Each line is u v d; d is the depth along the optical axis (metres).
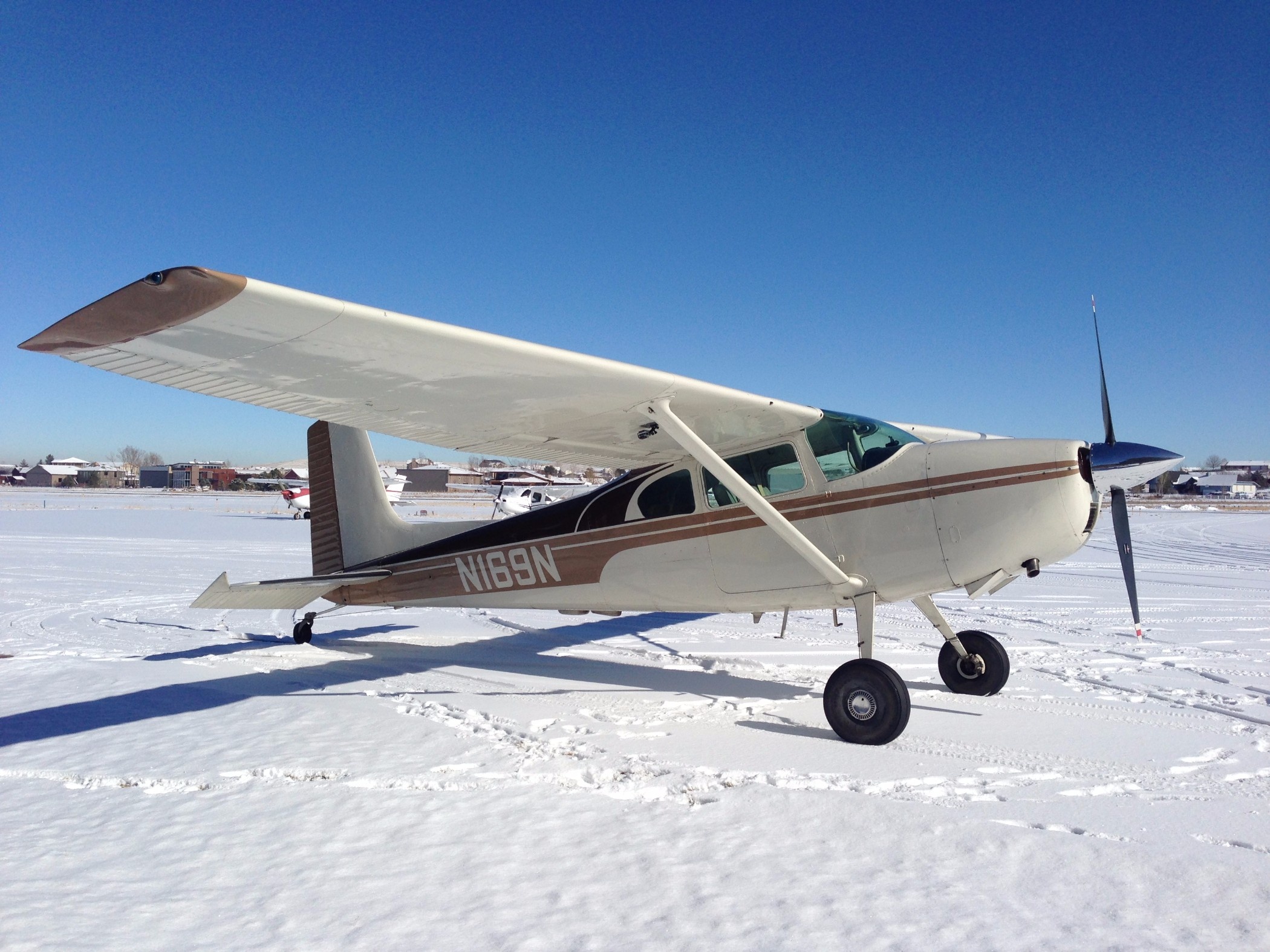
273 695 5.09
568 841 2.77
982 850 2.66
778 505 4.82
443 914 2.26
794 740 4.10
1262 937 2.12
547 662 6.24
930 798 3.21
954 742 4.02
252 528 24.55
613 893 2.38
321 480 7.30
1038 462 4.18
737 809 3.05
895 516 4.47
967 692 5.08
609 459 5.52
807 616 8.74
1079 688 5.21
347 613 8.98
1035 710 4.65
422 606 6.74
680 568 5.25
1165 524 30.30
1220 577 12.56
